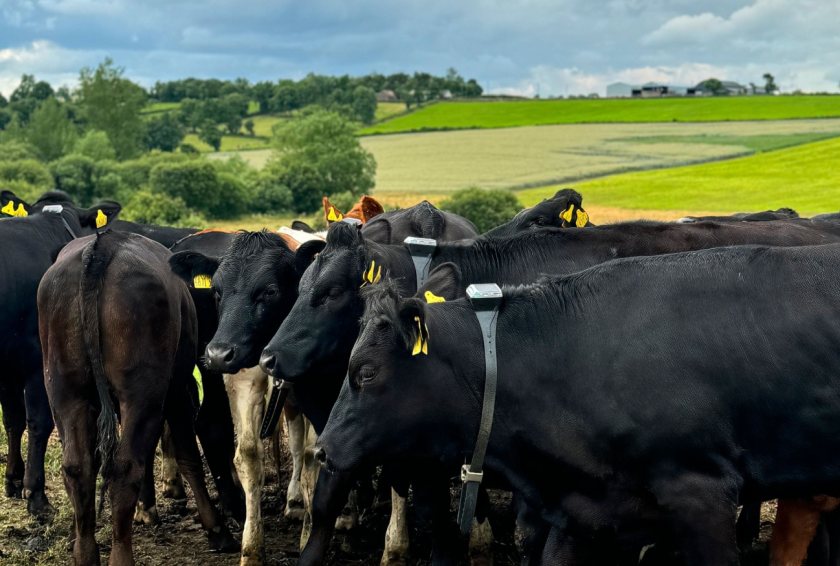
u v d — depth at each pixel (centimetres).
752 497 510
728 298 498
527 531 596
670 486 487
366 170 8175
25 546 750
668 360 490
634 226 703
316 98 17950
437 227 760
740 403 486
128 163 8094
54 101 10619
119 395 632
